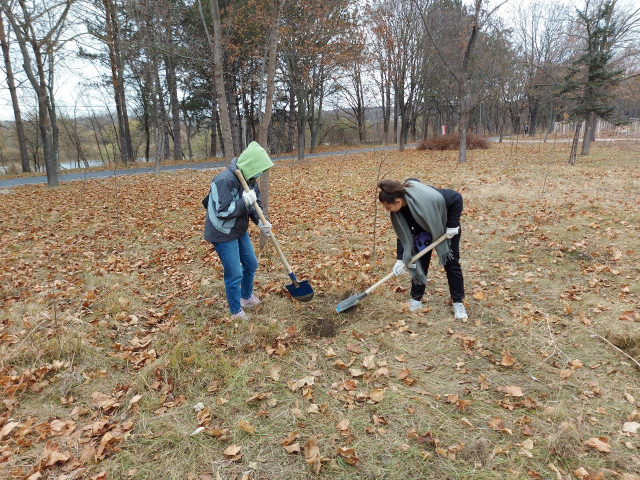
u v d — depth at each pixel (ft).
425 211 11.25
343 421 8.42
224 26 55.01
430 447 7.92
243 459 7.75
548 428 8.20
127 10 46.21
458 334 11.60
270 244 19.61
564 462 7.47
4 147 112.27
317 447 7.82
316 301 14.06
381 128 157.69
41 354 10.83
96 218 27.53
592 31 44.86
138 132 116.26
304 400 9.24
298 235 22.03
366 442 8.04
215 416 8.84
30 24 40.22
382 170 48.11
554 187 30.89
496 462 7.52
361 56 68.18
